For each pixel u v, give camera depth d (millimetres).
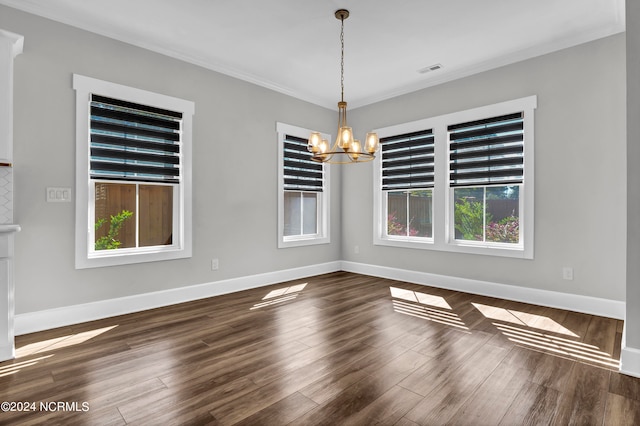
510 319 3145
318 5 2822
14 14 2732
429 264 4520
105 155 3215
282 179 4699
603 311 3207
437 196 4402
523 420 1652
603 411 1724
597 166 3238
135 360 2305
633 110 2086
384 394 1887
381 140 5066
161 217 3646
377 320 3129
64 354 2396
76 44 3029
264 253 4508
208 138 3924
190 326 2969
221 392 1906
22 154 2777
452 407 1763
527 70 3656
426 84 4492
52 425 1613
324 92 4902
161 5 2818
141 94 3398
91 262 3109
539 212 3580
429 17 2994
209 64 3896
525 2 2768
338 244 5590
